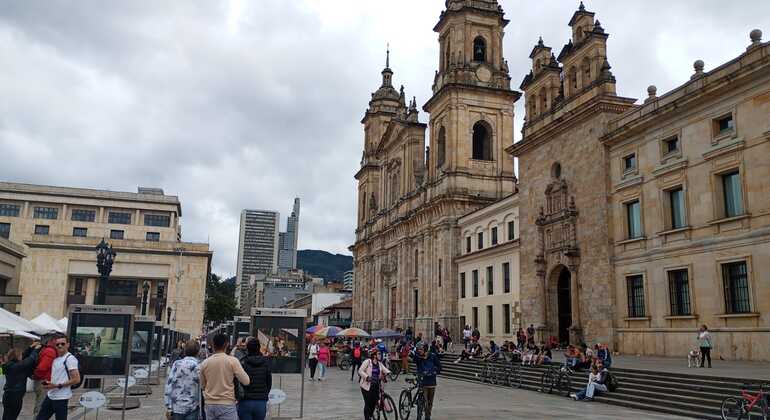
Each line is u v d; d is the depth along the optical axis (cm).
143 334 2889
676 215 3422
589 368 3006
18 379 1602
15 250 7581
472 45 7019
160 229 10938
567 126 4334
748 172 2939
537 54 4941
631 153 3756
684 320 3256
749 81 2950
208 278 13200
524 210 4850
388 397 1866
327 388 3322
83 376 1795
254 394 1271
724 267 3052
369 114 10031
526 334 4609
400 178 8344
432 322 6650
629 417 2061
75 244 9000
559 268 4381
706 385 2247
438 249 6725
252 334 2111
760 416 1783
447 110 6831
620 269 3762
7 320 2714
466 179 6619
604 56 4128
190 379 1203
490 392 2998
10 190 10381
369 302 9194
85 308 1825
